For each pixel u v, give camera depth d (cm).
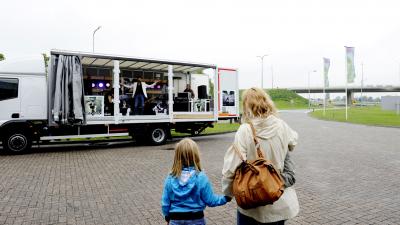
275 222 275
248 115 286
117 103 1373
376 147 1351
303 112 5944
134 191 695
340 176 831
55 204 607
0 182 770
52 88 1237
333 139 1645
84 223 514
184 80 1783
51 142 1475
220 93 1670
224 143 1545
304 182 771
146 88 1627
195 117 1584
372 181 779
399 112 4678
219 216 549
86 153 1238
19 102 1218
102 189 711
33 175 845
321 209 576
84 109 1268
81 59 1297
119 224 510
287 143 281
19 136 1219
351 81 3509
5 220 525
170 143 1579
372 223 508
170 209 312
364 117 3769
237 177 266
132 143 1580
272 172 260
